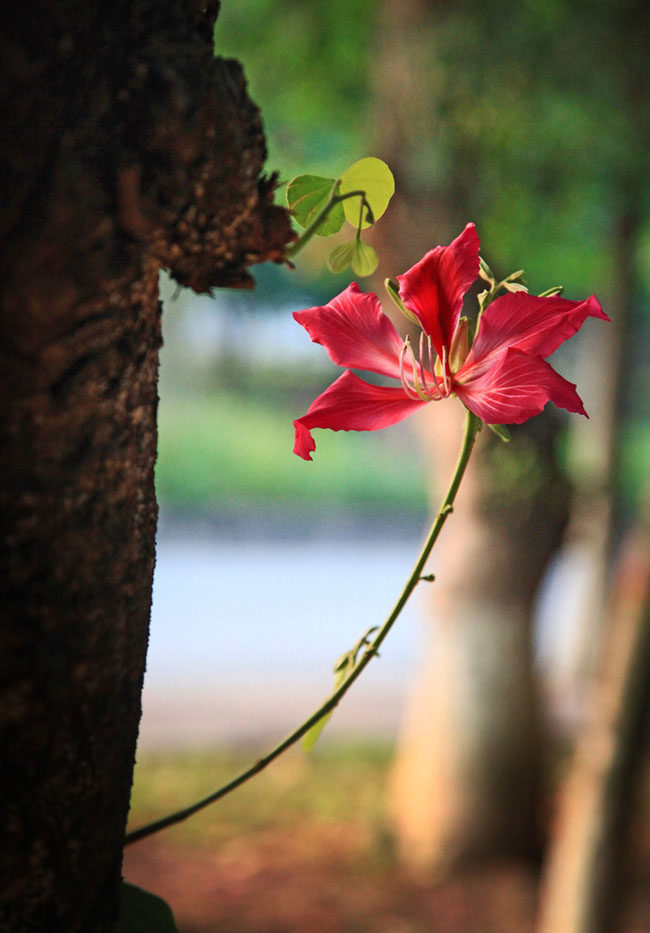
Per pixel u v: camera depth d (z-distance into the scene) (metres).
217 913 5.04
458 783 5.66
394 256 4.92
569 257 7.66
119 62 0.71
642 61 4.55
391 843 5.79
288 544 16.77
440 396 0.96
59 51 0.69
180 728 8.02
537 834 5.73
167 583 13.23
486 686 5.66
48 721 0.73
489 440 5.37
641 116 4.64
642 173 4.93
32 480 0.71
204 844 5.94
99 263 0.71
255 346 22.20
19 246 0.69
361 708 8.87
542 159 4.83
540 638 11.15
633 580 3.46
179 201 0.73
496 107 4.59
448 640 5.75
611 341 9.40
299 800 6.64
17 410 0.70
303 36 5.65
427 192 4.86
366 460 20.00
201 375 22.09
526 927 4.94
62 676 0.73
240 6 5.67
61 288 0.70
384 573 14.55
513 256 5.56
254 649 10.31
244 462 18.86
